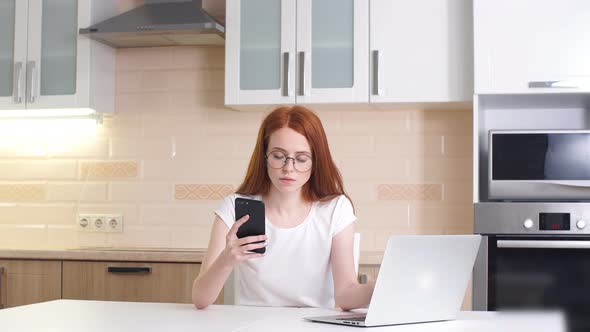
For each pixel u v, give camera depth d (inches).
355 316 66.0
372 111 140.8
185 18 133.8
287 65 131.6
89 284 126.3
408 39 128.6
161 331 57.8
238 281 84.3
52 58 139.7
